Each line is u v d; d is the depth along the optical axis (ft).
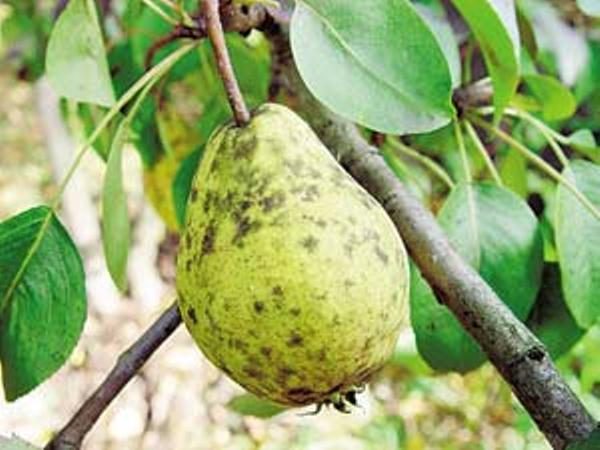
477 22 1.45
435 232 1.34
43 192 6.97
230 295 1.18
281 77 1.53
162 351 5.29
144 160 2.28
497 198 1.66
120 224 1.41
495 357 1.26
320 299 1.17
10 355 1.46
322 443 4.64
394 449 4.46
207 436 5.08
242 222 1.20
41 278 1.45
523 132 2.10
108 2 2.33
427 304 1.63
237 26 1.43
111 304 5.25
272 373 1.19
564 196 1.63
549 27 2.30
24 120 7.09
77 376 5.09
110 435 5.04
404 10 1.28
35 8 3.01
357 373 1.21
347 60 1.29
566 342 1.72
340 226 1.20
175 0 1.51
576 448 1.14
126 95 1.42
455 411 4.42
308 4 1.29
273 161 1.23
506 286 1.64
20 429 4.83
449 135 2.05
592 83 2.35
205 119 2.11
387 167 1.41
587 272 1.61
